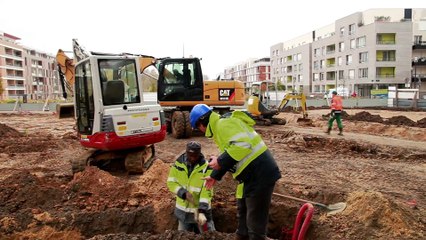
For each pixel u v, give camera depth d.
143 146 9.14
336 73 63.38
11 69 82.50
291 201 6.89
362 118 20.94
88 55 8.97
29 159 10.99
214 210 6.74
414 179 8.50
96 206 6.73
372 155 11.48
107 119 8.10
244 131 3.89
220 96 15.62
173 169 5.58
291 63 82.00
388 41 52.69
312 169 9.44
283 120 19.62
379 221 5.51
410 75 53.28
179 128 14.48
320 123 19.66
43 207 6.66
